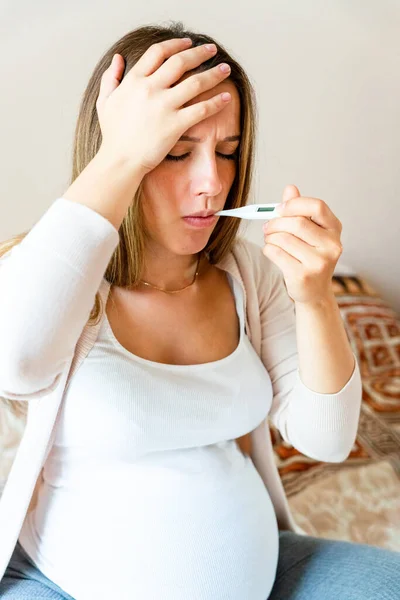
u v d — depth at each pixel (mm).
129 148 696
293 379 1015
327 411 921
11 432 1356
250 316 1028
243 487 933
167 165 808
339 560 958
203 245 876
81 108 885
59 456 890
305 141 2262
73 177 920
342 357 893
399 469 1729
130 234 846
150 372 858
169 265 930
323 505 1565
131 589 825
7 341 660
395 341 2320
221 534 870
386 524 1519
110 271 886
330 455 985
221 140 806
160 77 701
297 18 2098
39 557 896
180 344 932
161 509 852
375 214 2469
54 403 824
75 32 1740
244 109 854
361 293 2424
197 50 726
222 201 863
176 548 842
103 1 1761
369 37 2193
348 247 2504
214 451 928
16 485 872
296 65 2152
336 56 2186
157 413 844
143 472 864
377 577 898
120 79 796
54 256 662
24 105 1721
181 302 948
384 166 2395
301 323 872
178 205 825
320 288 799
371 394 2076
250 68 2102
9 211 1775
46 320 662
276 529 981
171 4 1887
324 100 2229
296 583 950
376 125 2322
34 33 1687
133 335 903
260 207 815
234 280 1019
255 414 964
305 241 771
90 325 836
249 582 879
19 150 1745
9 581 898
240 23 2029
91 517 853
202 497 876
